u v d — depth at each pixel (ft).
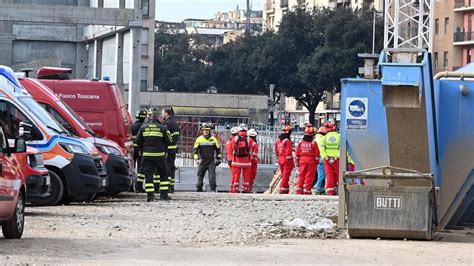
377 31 518.78
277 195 176.76
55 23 211.82
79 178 136.36
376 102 108.88
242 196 170.50
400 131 104.94
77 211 127.85
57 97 152.05
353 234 103.81
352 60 515.50
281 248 91.45
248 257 83.20
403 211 102.53
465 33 577.02
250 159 197.06
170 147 172.96
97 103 165.17
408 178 104.01
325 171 187.01
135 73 203.92
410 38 278.87
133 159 173.47
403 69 100.12
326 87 530.68
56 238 95.30
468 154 109.70
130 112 203.72
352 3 655.35
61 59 235.61
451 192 110.22
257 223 116.26
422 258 86.22
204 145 197.26
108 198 158.40
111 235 100.12
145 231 104.99
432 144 106.42
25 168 116.67
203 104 547.49
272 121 435.12
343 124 109.60
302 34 559.38
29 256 79.97
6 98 134.00
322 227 112.78
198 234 103.09
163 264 77.00
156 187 171.83
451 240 104.58
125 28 210.79
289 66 560.61
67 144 136.98
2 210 87.71
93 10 202.80
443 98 109.81
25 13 201.87
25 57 232.53
